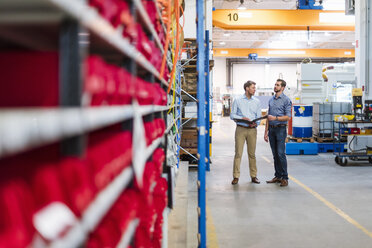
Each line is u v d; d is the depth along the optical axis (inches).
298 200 192.2
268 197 198.5
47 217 26.6
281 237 137.7
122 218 51.5
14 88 34.7
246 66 1283.2
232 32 913.5
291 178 251.1
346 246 129.0
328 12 530.3
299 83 426.9
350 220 158.6
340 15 528.7
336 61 1258.6
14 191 25.2
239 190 215.2
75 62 34.6
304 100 414.9
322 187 222.8
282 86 223.0
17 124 19.9
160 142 114.0
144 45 72.6
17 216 23.7
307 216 164.2
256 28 546.0
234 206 180.9
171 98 162.6
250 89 223.6
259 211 172.1
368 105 317.1
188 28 335.0
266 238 136.6
